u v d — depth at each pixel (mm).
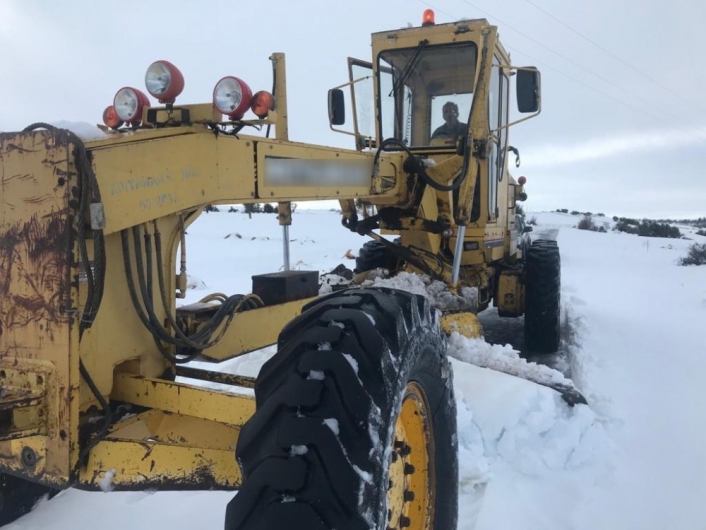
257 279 3402
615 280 13219
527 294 6297
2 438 1776
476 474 3340
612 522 3086
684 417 4461
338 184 3580
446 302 4883
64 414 1878
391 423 1847
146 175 2109
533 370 4453
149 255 2273
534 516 3107
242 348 2992
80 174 1843
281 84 3996
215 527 2934
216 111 2373
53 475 1913
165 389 2301
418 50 5469
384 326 2029
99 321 2121
